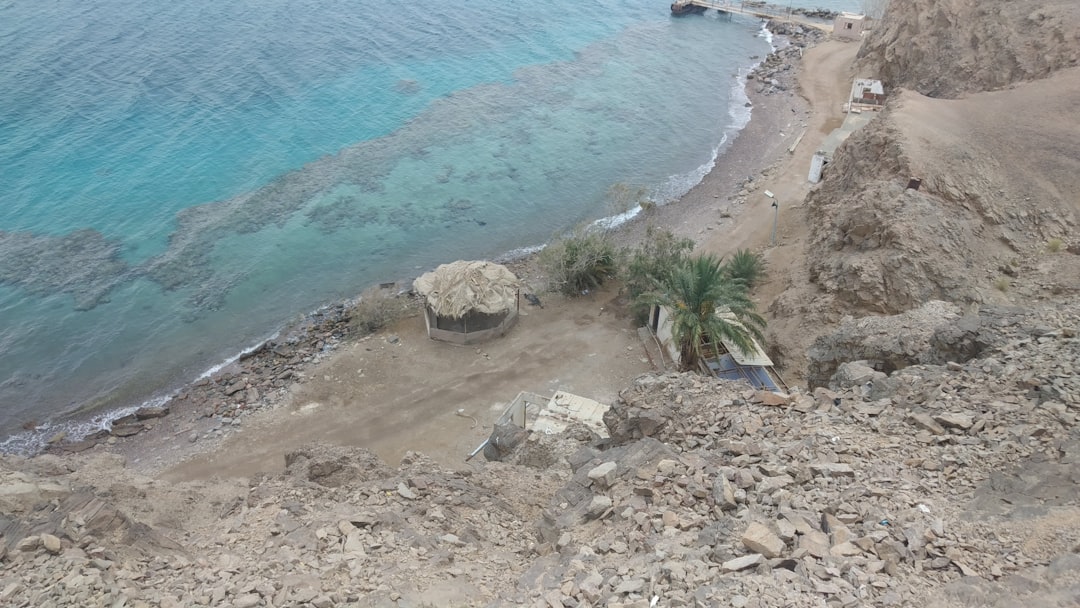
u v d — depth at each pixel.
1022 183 41.84
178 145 70.81
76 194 61.97
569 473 24.20
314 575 15.27
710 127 81.88
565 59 100.38
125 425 41.91
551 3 124.19
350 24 105.38
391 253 58.56
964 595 11.35
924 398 19.09
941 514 13.96
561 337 47.84
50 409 43.09
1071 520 12.73
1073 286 35.50
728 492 15.67
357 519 18.30
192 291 52.97
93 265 54.34
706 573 12.88
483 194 67.06
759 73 96.44
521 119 81.94
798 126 79.50
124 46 89.75
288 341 48.75
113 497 19.08
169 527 18.47
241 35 97.12
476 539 18.84
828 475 15.79
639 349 46.28
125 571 14.86
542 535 18.62
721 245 56.62
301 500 20.28
